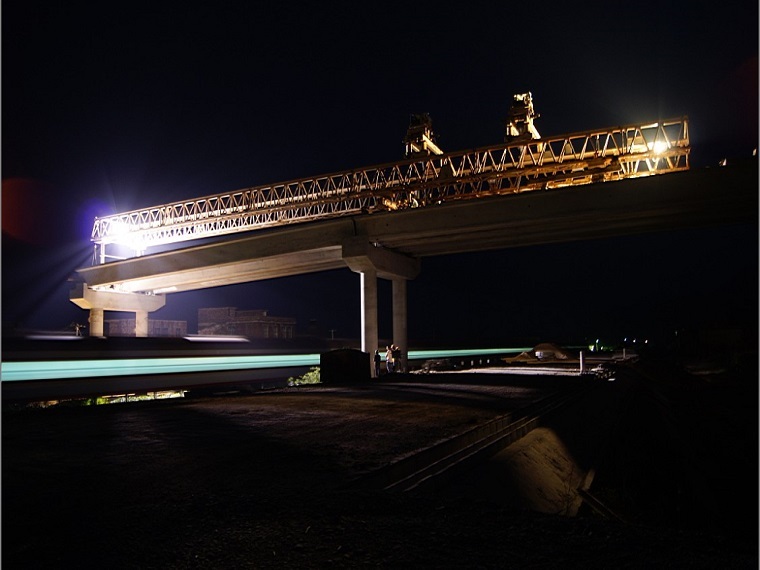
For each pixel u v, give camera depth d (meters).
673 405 28.56
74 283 58.50
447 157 38.22
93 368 40.66
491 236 35.75
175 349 47.94
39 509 6.30
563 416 18.72
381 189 40.59
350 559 4.91
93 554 4.97
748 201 27.73
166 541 5.31
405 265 41.09
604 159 32.62
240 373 49.47
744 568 4.71
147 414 15.72
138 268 51.91
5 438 11.41
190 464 8.72
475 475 9.83
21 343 37.94
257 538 5.41
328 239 37.66
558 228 33.66
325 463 8.79
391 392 21.97
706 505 14.28
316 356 60.06
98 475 7.98
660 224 32.56
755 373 36.75
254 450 9.91
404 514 6.21
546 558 4.94
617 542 5.36
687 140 30.91
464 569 4.70
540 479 11.34
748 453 18.23
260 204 47.53
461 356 90.31
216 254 44.56
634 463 18.25
